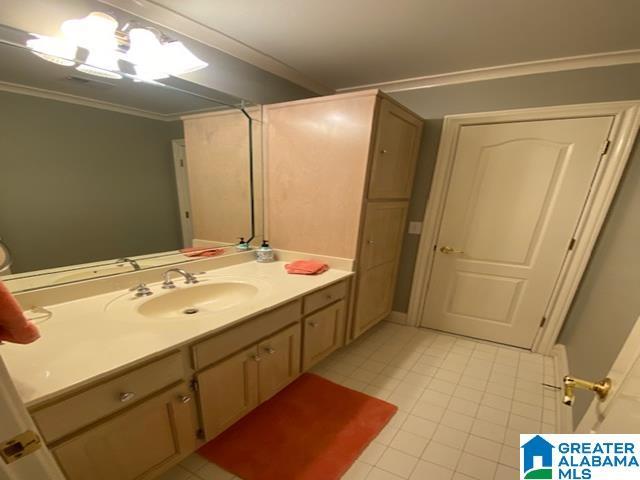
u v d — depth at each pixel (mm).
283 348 1482
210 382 1124
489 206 2262
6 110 1002
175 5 1346
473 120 2158
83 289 1251
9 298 556
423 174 2410
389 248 2316
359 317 2125
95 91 1207
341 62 1961
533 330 2311
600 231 1955
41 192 1115
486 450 1424
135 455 942
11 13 999
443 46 1710
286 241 2098
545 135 1997
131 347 914
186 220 1667
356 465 1328
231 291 1622
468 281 2455
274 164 2016
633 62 1692
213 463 1318
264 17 1446
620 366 566
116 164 1322
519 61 1874
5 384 473
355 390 1829
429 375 2006
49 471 546
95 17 1097
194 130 1620
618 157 1820
